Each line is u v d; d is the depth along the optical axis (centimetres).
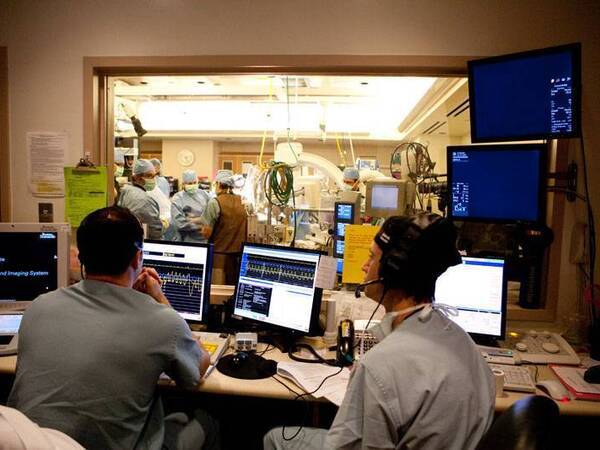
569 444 196
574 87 165
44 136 222
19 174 225
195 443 143
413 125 542
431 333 98
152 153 800
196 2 213
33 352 114
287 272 185
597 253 203
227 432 229
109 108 233
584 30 199
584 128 201
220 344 177
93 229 120
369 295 120
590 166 202
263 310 188
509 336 193
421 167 258
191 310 189
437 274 106
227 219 400
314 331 176
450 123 509
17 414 65
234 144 808
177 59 214
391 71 211
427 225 105
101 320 115
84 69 218
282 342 187
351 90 454
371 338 169
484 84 183
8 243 180
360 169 413
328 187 384
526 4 200
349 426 94
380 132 615
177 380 130
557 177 200
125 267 125
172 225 447
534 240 181
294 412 225
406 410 87
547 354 179
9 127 224
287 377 155
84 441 108
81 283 123
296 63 209
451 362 93
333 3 207
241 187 464
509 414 85
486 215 192
